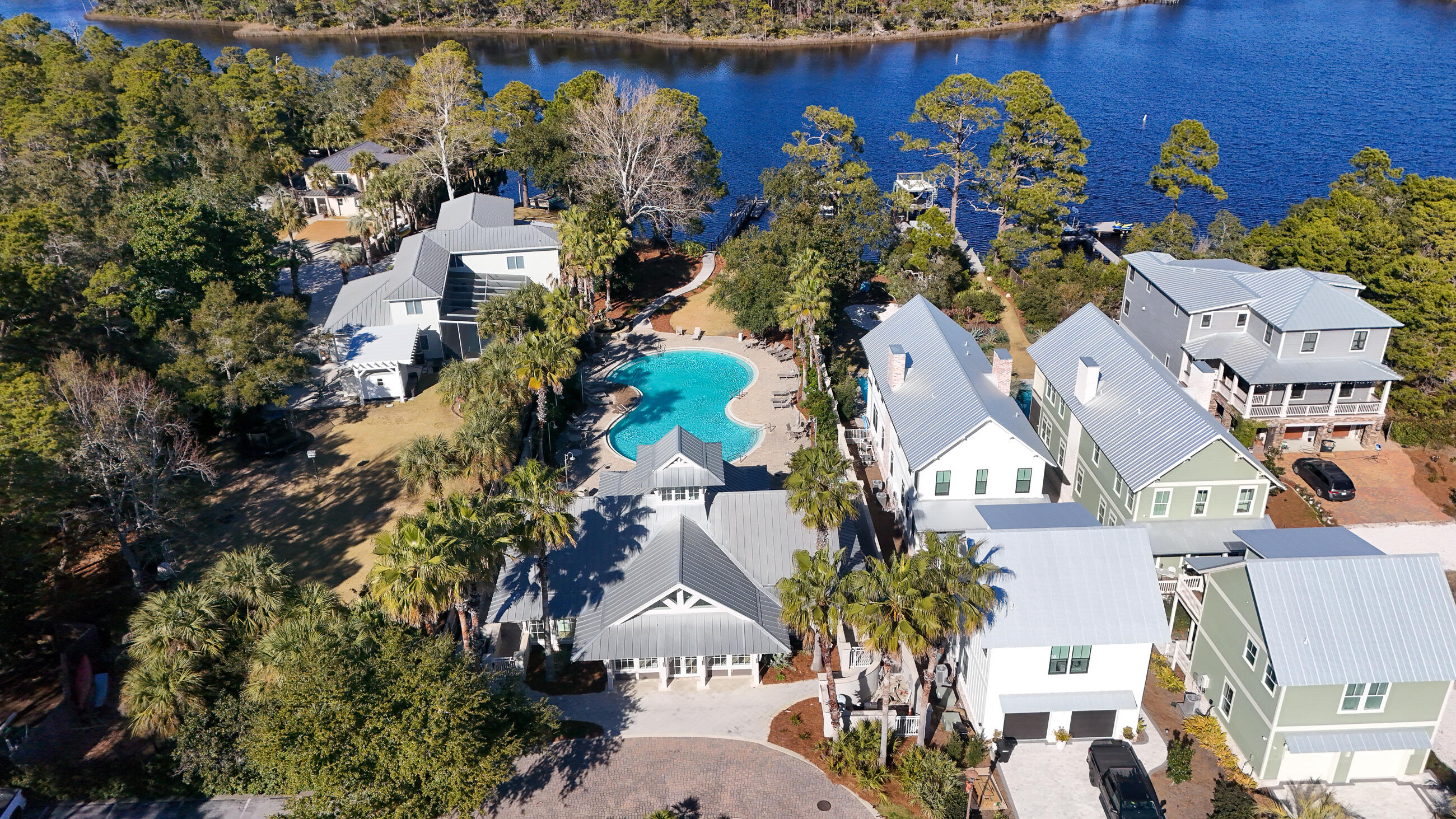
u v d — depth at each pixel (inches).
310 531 2140.7
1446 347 2561.5
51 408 1792.6
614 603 1728.6
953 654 1753.2
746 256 3260.3
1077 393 2235.5
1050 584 1557.6
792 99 6825.8
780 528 1854.1
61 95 4146.2
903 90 6983.3
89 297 2383.1
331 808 1253.1
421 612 1386.6
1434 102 6186.0
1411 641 1472.7
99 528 2025.1
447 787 1273.4
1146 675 1567.4
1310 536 1695.4
